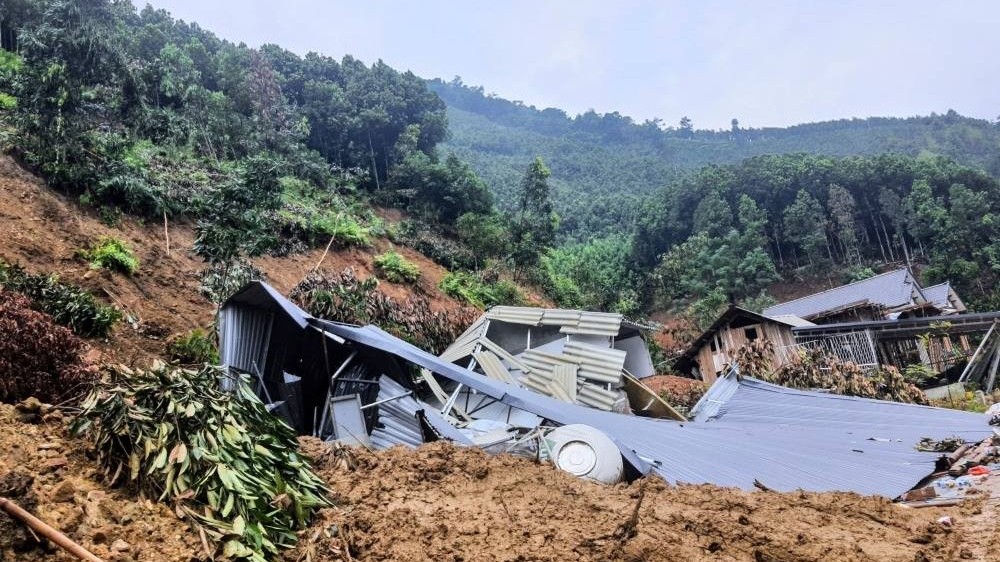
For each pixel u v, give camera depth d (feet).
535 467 21.36
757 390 48.47
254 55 137.59
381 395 27.78
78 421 15.33
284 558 13.82
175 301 46.70
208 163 88.17
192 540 12.83
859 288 111.45
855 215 227.61
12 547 10.55
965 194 201.67
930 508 23.88
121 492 14.02
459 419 37.11
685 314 163.32
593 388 47.42
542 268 133.59
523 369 49.83
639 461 25.86
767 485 26.35
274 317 30.30
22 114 52.65
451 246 117.80
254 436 16.30
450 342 58.29
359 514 16.02
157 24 152.25
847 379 57.82
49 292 34.22
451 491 18.39
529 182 134.31
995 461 29.94
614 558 14.73
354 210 107.55
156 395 15.46
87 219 50.29
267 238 54.24
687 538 16.56
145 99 87.97
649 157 473.67
